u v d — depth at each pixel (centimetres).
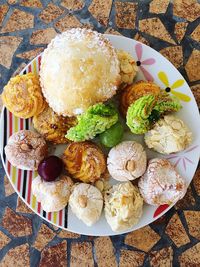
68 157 29
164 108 29
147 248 31
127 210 28
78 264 31
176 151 29
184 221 31
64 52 27
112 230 29
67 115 28
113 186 29
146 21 32
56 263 31
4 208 32
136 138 30
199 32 32
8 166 30
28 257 31
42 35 33
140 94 29
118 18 33
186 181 29
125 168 28
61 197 29
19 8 33
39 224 32
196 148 29
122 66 29
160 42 32
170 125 29
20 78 29
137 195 29
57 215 29
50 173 29
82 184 29
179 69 32
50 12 33
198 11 32
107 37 30
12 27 33
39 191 29
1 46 33
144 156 29
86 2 33
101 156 29
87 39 28
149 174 29
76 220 29
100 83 28
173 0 32
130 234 31
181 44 32
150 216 29
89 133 28
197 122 29
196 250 31
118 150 29
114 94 29
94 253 31
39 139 29
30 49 33
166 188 28
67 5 33
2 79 33
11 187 32
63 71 27
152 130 29
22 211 32
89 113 27
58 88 27
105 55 28
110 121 28
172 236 31
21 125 30
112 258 31
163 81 30
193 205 31
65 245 31
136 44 30
